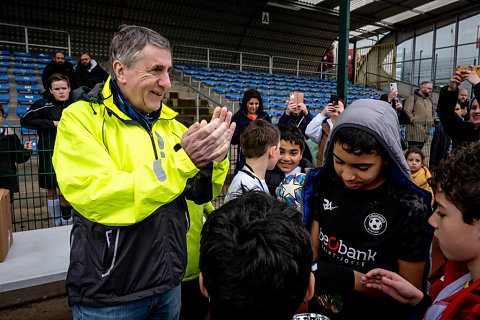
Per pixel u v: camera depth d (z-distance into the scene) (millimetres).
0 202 1671
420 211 930
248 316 541
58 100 3191
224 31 14734
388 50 15633
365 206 1003
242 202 623
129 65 1034
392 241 969
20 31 11031
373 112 900
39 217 3855
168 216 1081
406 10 13773
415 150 3111
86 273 1009
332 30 16344
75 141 981
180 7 13039
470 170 627
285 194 1467
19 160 3086
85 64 5344
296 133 1969
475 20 13438
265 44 16062
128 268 1007
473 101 2484
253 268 511
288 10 14367
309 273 584
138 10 12508
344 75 4129
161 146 1189
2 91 7234
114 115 1062
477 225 643
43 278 1527
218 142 913
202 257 577
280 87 12734
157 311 1124
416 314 904
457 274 792
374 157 903
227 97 10180
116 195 906
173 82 10328
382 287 897
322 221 1118
